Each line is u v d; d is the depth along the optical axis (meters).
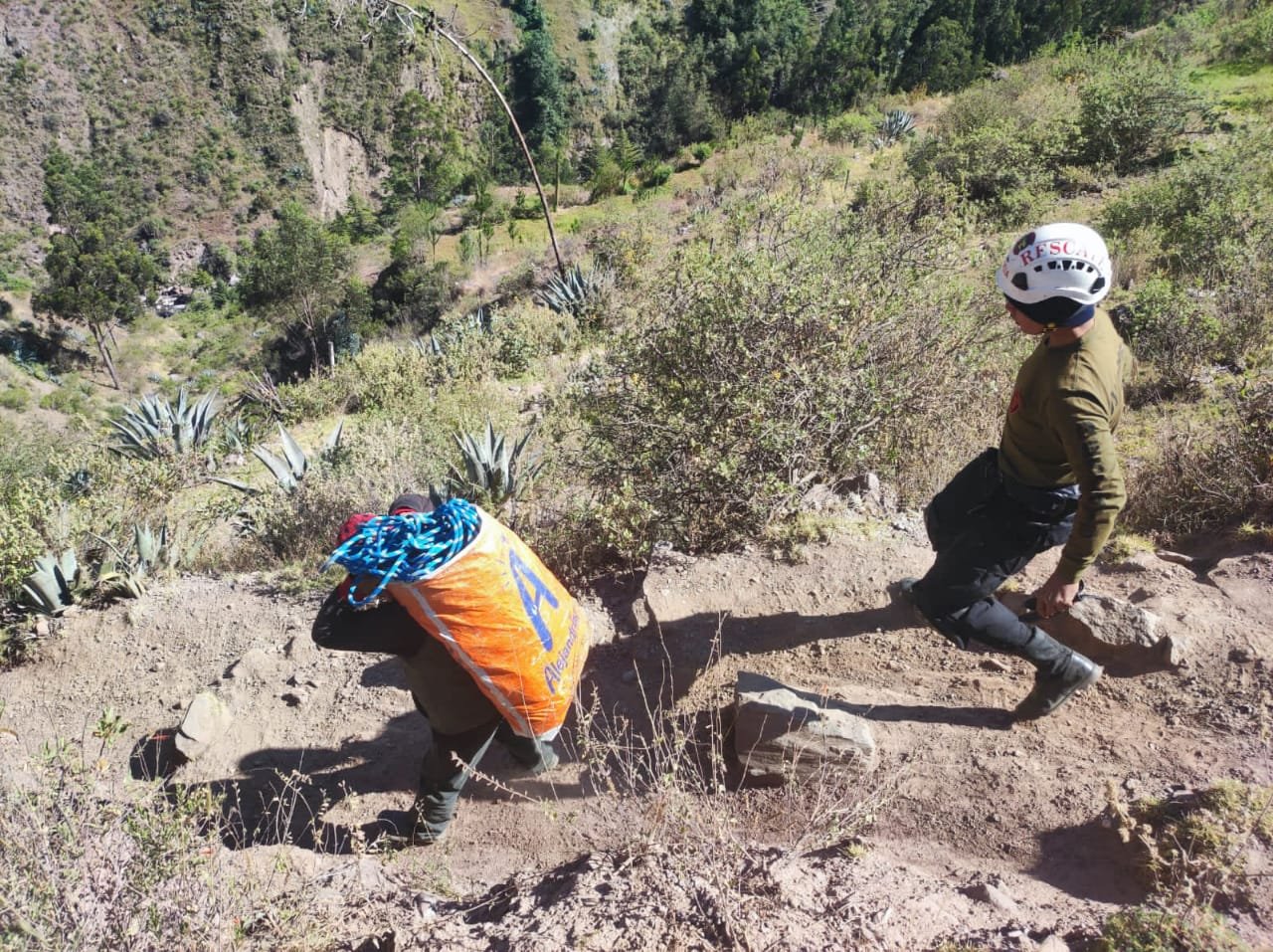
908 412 5.03
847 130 27.77
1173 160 14.01
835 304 4.85
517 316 15.05
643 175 54.09
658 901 2.52
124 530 6.93
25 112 117.25
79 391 67.19
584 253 22.53
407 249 44.19
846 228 5.91
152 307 85.50
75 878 2.45
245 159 121.94
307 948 2.65
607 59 134.50
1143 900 2.47
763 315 4.75
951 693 3.53
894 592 4.06
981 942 2.30
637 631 4.31
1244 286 7.09
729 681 3.86
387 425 8.41
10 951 2.29
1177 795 2.76
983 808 2.99
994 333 5.47
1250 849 2.49
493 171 91.62
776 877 2.60
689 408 4.75
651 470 4.81
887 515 4.61
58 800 2.65
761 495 4.53
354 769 4.08
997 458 2.98
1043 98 18.42
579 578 4.84
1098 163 14.23
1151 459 4.82
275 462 7.84
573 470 5.57
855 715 3.29
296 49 126.75
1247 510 4.20
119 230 94.94
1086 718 3.26
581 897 2.64
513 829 3.49
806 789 3.20
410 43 17.02
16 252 107.38
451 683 3.17
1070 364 2.61
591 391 5.20
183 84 122.81
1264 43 18.91
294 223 47.06
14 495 7.03
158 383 69.94
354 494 6.61
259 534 6.75
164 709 4.84
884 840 2.98
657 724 3.75
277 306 47.06
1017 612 3.76
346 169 126.50
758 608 4.17
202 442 12.17
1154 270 9.39
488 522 3.05
